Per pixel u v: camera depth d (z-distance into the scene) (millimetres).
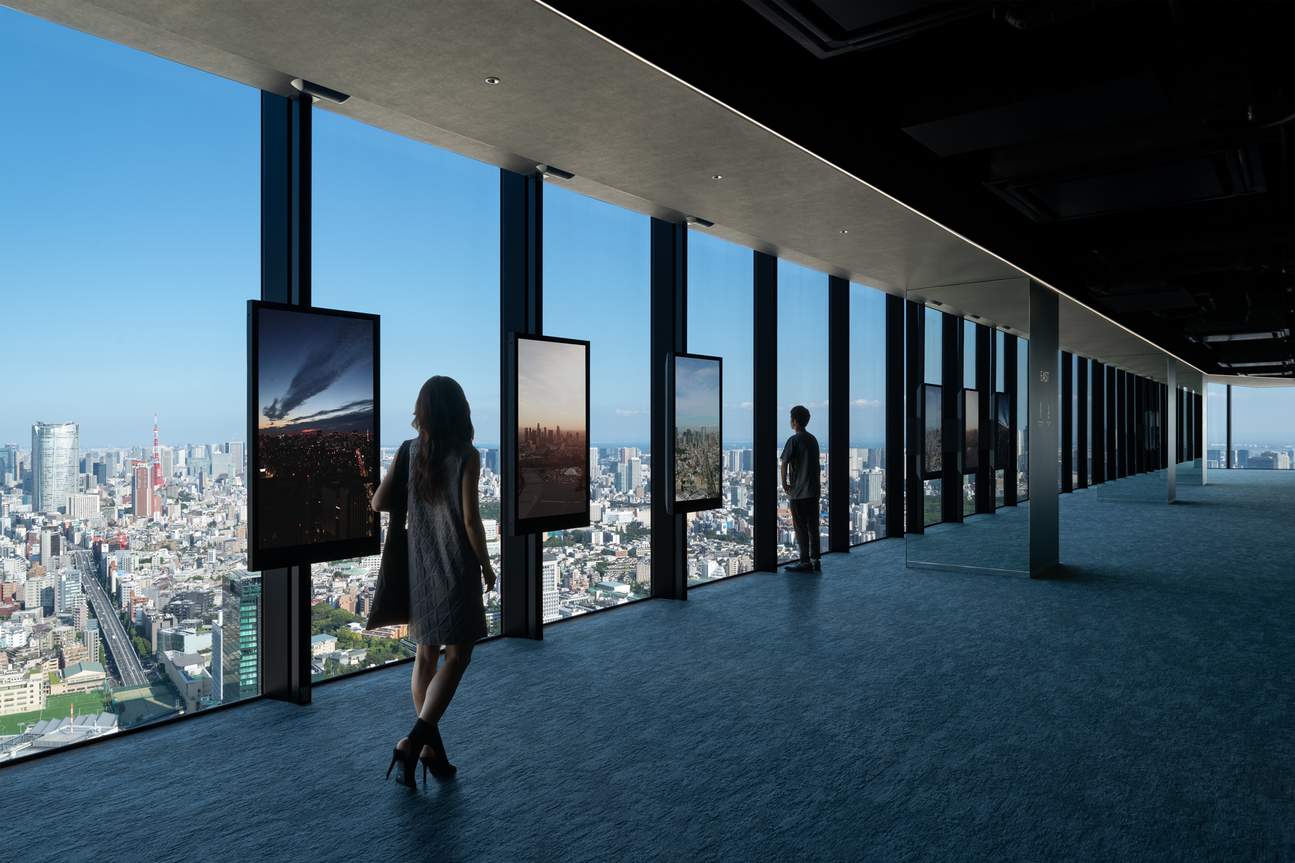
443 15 3291
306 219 4051
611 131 4562
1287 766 3189
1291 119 4133
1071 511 14375
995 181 5875
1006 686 4258
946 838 2607
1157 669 4582
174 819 2758
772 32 4156
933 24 3559
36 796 2947
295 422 3898
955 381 8086
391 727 3691
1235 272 9664
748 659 4805
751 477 8039
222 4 3209
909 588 7133
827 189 5578
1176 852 2516
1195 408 19016
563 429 5363
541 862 2451
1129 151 5176
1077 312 10531
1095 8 3412
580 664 4707
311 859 2477
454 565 3084
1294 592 6930
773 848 2539
